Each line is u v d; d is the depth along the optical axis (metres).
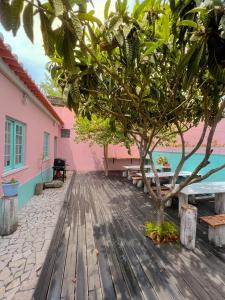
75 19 0.92
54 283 2.18
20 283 2.20
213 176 5.87
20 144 4.85
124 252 2.81
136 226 3.69
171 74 2.25
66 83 1.96
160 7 1.74
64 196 5.79
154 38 1.81
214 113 2.88
